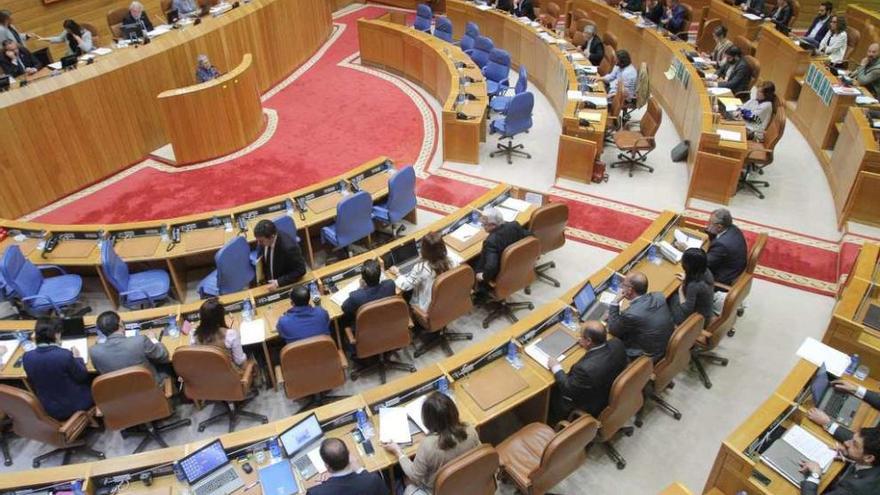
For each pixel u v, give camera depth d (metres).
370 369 6.00
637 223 8.20
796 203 8.50
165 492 4.09
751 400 5.70
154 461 4.15
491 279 6.18
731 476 4.19
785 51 11.16
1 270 6.14
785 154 9.73
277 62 12.88
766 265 7.36
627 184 9.09
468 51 12.52
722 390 5.80
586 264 7.50
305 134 10.89
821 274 7.21
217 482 4.15
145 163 10.13
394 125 11.16
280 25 12.80
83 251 6.91
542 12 15.45
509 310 6.67
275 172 9.77
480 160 9.91
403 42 12.70
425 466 3.90
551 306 5.50
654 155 9.87
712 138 8.13
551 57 11.53
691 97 9.71
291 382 5.06
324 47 14.92
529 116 9.52
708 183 8.38
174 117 9.55
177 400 5.79
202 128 9.84
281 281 5.93
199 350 4.79
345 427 4.48
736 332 6.45
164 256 6.77
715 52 11.33
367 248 7.98
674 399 5.73
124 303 7.00
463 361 4.91
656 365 5.05
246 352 5.71
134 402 4.84
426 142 10.55
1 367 5.29
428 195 9.00
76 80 9.05
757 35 12.70
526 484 4.23
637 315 5.10
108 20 11.77
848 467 4.05
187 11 12.38
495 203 7.18
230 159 10.17
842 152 8.52
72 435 4.89
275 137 10.82
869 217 7.65
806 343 4.94
